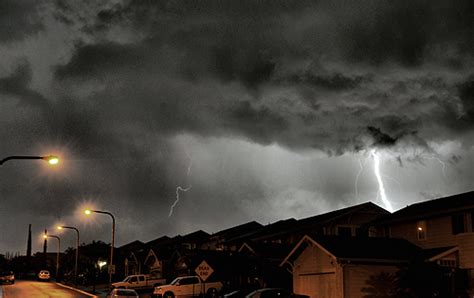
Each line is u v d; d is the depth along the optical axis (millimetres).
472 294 31641
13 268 136625
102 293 60062
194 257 55625
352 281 32500
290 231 52094
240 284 48062
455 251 33000
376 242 36438
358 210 47938
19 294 55281
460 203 33594
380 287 32781
